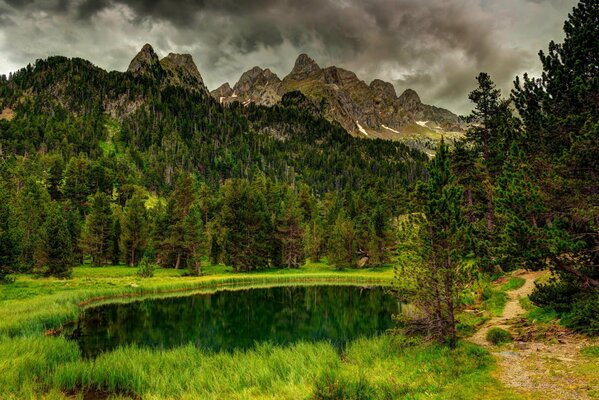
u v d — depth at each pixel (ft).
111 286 177.17
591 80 51.65
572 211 51.19
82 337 93.86
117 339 92.12
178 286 192.75
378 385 41.86
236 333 100.01
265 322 115.96
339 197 536.01
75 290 156.87
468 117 139.23
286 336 95.40
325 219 388.16
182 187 353.10
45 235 193.06
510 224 52.08
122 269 251.39
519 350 49.80
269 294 182.70
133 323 112.78
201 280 210.38
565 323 56.49
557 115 58.85
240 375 54.49
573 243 47.39
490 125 129.90
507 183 56.90
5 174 356.79
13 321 89.40
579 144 48.29
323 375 47.42
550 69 61.57
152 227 304.50
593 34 55.77
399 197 326.85
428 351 55.01
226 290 197.26
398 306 143.43
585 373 37.06
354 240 286.46
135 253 286.05
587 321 51.98
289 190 461.78
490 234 105.40
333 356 63.00
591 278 55.16
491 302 92.02
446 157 61.77
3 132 645.10
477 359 46.83
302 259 312.91
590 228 50.72
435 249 58.39
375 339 72.33
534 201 51.37
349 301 159.02
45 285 161.07
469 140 135.64
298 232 295.28
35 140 646.74
